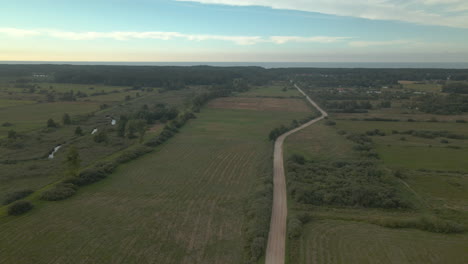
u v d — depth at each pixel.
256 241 42.09
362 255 40.09
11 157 76.94
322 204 55.56
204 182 66.81
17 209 49.62
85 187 62.28
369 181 64.44
